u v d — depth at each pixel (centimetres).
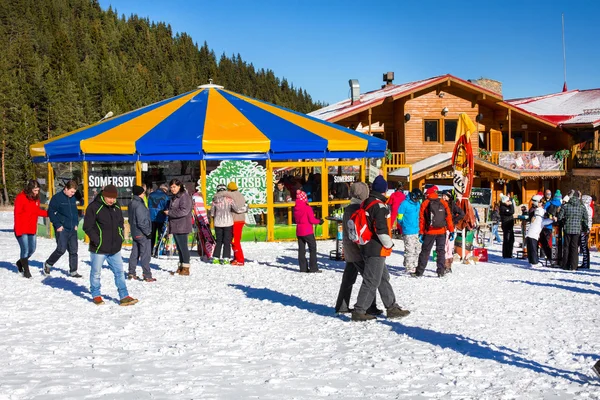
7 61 12694
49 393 507
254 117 2180
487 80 4191
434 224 1259
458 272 1361
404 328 782
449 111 3272
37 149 2061
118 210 928
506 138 3588
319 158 2011
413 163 3228
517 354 659
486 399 510
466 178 1503
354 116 3316
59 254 1195
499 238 2319
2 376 559
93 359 625
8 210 5044
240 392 517
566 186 3594
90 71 13062
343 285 867
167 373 575
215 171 1947
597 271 1488
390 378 568
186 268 1251
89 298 981
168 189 1614
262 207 1988
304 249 1313
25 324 791
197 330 757
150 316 845
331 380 559
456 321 827
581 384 556
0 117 8156
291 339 722
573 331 778
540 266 1545
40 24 19350
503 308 930
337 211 2092
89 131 2053
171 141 1911
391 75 4288
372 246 813
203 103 2291
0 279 1176
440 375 580
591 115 3519
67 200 1194
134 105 12544
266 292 1051
